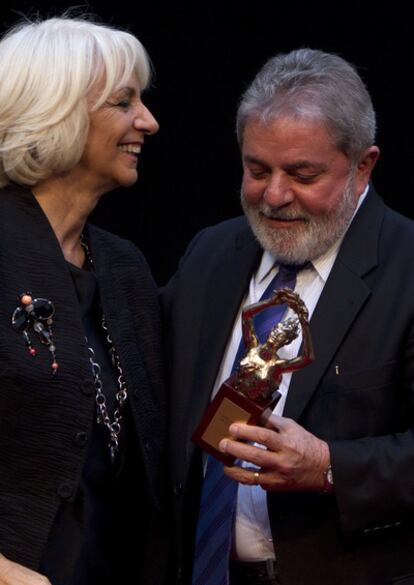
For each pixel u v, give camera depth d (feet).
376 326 17.39
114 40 17.60
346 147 17.30
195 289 19.01
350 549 17.44
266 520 17.74
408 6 26.43
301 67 17.42
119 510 18.10
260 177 17.46
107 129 17.57
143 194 27.78
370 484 16.89
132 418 17.85
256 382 16.52
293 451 16.53
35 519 16.78
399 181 26.96
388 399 17.25
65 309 17.28
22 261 17.25
